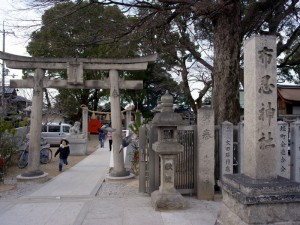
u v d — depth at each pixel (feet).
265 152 11.80
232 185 12.45
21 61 31.01
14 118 49.62
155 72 86.79
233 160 23.68
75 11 28.14
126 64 32.22
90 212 19.15
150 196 23.03
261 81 11.96
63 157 37.17
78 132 58.23
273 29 32.94
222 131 22.86
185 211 19.19
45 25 28.58
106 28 29.96
